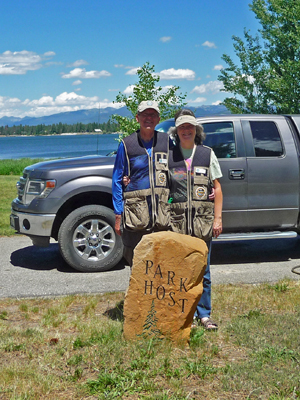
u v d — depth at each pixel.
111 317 3.99
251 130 5.81
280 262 6.11
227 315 4.01
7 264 6.12
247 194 5.72
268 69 13.20
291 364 2.98
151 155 3.60
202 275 3.43
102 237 5.61
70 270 5.78
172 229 3.63
